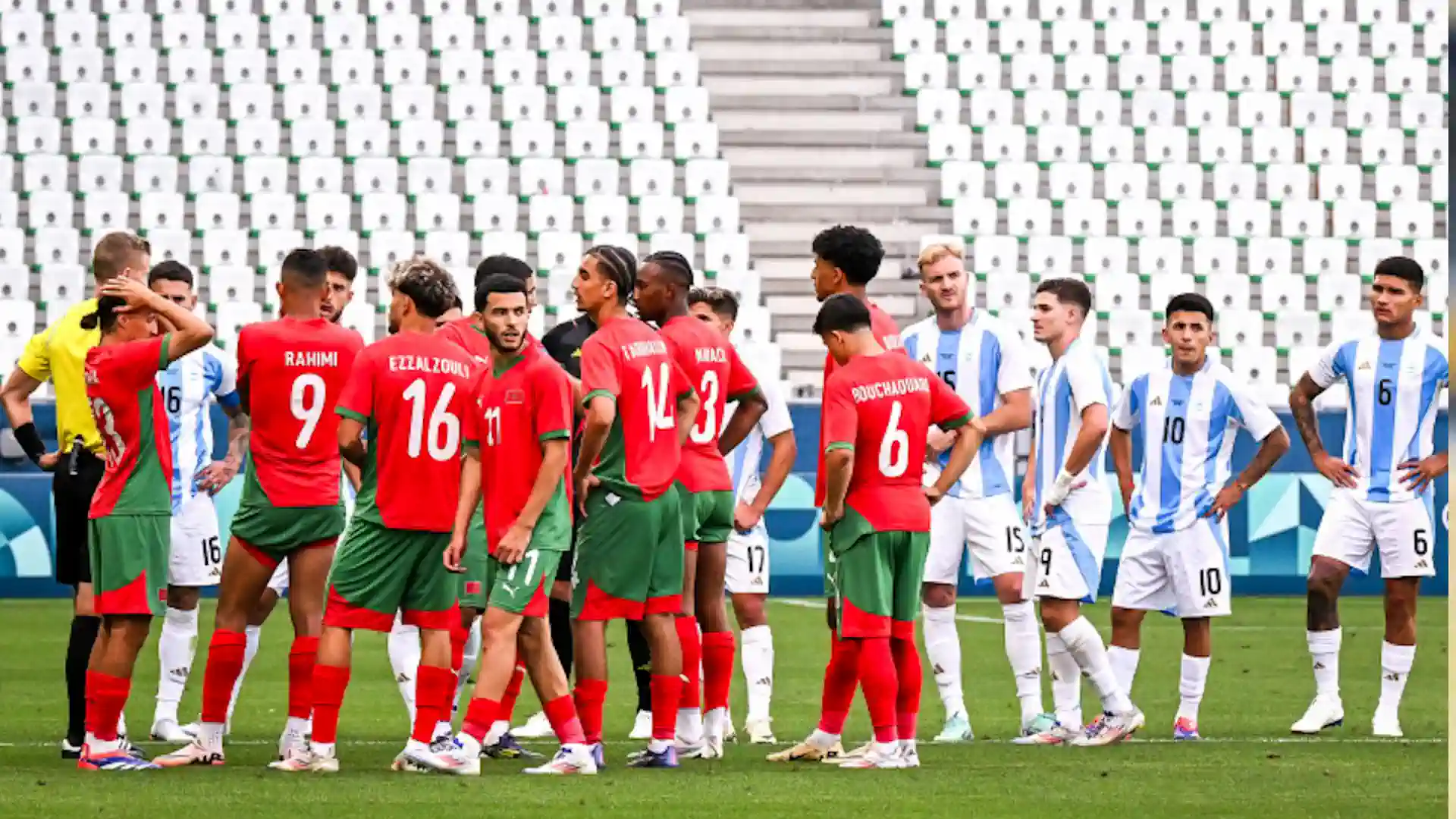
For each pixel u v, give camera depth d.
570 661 30.50
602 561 25.77
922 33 92.06
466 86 89.12
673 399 26.06
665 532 26.14
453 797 22.38
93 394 25.22
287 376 25.84
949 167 87.50
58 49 88.50
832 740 27.33
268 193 84.50
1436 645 49.56
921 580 26.45
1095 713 37.31
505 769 26.20
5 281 80.25
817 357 80.38
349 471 27.61
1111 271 85.75
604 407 24.84
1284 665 44.69
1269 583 62.03
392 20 91.19
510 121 88.38
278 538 26.06
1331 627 32.62
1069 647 30.86
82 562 27.44
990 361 32.22
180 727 31.55
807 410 61.09
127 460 25.36
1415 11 93.44
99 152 86.25
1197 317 31.81
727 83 90.88
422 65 90.12
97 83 87.50
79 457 27.19
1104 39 93.50
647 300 27.38
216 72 89.50
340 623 25.09
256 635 31.80
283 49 89.69
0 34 88.12
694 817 20.95
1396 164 90.62
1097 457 31.47
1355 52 93.25
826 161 88.25
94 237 84.00
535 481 24.62
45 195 83.19
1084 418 30.73
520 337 24.55
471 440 24.94
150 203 84.12
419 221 84.31
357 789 23.16
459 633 27.16
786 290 83.69
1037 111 90.75
